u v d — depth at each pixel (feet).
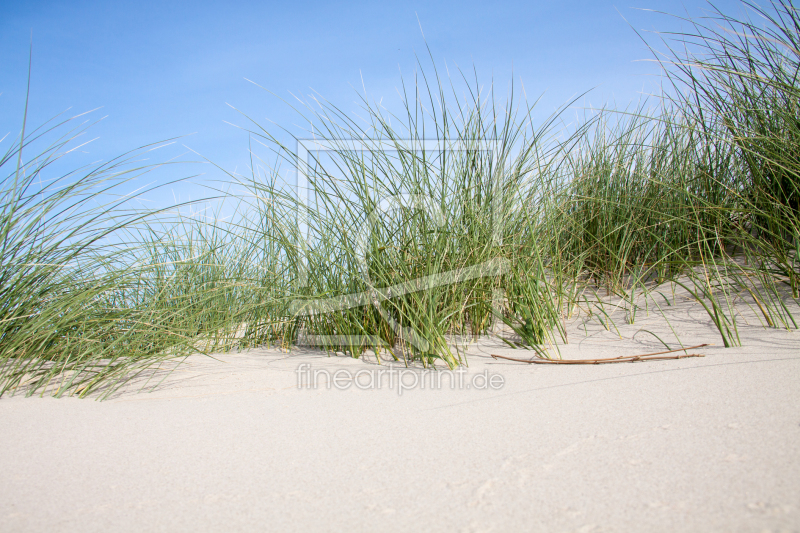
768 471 3.08
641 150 10.87
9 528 2.95
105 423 4.70
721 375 5.03
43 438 4.34
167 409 5.07
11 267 6.56
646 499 2.88
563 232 10.25
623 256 10.09
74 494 3.34
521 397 4.84
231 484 3.38
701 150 9.97
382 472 3.43
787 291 7.75
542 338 7.16
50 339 6.70
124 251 7.12
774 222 8.30
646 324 7.70
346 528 2.79
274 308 9.07
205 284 9.36
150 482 3.46
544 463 3.41
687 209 9.69
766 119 8.70
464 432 4.05
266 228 9.55
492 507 2.91
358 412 4.69
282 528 2.82
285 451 3.87
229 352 8.22
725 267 8.71
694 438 3.61
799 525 2.54
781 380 4.72
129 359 6.90
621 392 4.76
